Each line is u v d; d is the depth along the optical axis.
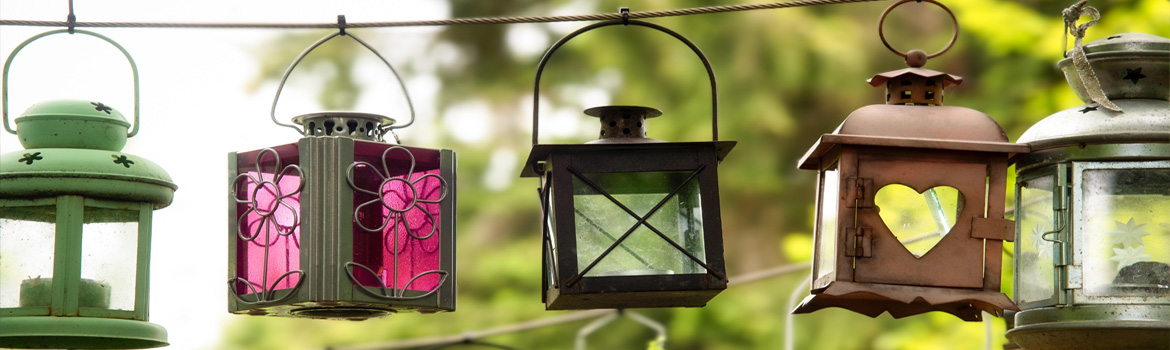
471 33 10.41
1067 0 8.56
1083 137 2.93
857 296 2.94
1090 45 3.07
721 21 9.41
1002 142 2.91
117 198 3.14
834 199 2.96
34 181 3.06
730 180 9.38
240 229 3.19
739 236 9.48
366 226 3.13
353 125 3.17
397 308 3.15
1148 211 2.91
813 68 9.36
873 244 2.87
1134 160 2.92
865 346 8.91
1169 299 2.87
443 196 3.19
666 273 2.93
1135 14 7.59
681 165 2.98
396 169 3.20
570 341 9.38
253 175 3.20
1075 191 2.94
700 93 9.29
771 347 8.99
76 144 3.16
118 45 3.23
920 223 2.91
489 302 9.53
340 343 9.41
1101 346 2.92
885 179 2.88
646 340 9.34
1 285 3.07
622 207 2.94
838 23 9.48
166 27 3.12
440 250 3.17
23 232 3.09
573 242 2.93
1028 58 8.80
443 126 10.10
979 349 7.03
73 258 3.07
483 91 10.20
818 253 3.07
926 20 9.45
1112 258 2.91
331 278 3.04
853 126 2.92
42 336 3.10
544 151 3.02
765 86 9.33
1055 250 2.95
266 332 9.66
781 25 9.34
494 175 9.91
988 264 2.89
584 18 3.11
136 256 3.16
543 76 10.15
